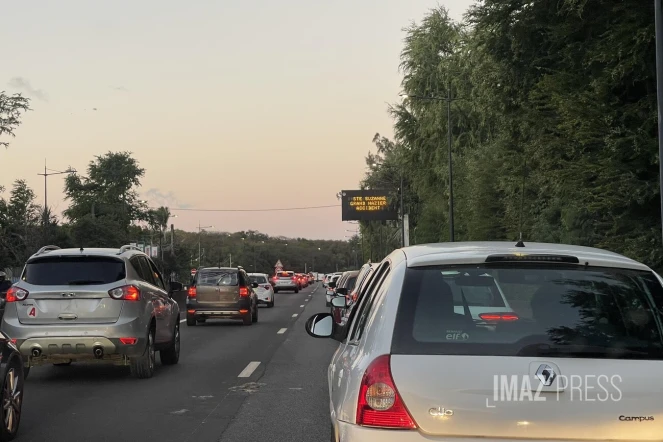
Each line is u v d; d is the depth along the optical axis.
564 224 27.25
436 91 50.22
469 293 4.38
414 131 53.22
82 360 11.91
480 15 22.94
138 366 12.36
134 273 12.39
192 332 22.61
